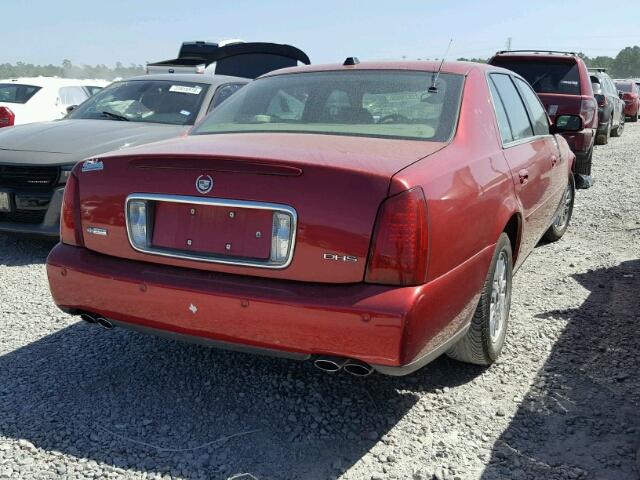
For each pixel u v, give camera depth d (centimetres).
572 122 535
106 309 308
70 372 356
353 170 266
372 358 261
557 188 526
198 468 275
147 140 604
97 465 275
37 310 445
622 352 386
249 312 273
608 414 317
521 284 513
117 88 742
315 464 279
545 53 993
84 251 318
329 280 267
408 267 260
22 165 548
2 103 1236
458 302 294
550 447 291
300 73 405
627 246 629
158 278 291
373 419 314
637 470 271
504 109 413
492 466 277
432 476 270
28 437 293
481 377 356
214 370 361
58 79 1368
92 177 313
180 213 293
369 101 357
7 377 348
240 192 278
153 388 340
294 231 269
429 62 394
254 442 294
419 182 269
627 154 1420
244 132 356
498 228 335
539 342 400
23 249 598
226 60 1385
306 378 353
